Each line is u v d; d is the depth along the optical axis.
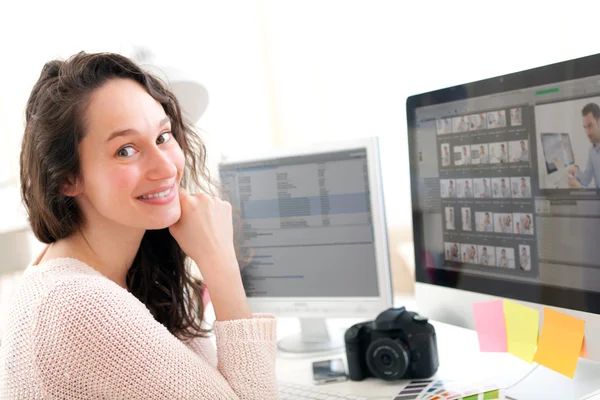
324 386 1.08
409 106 1.13
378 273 1.21
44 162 0.82
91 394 0.76
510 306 0.98
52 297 0.77
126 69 0.85
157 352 0.78
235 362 0.88
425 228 1.13
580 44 2.17
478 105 1.00
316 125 3.13
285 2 3.14
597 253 0.85
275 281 1.31
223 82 2.98
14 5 2.27
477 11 2.46
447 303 1.11
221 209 0.99
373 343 1.05
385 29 2.80
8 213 2.09
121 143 0.81
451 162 1.07
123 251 0.93
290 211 1.28
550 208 0.91
